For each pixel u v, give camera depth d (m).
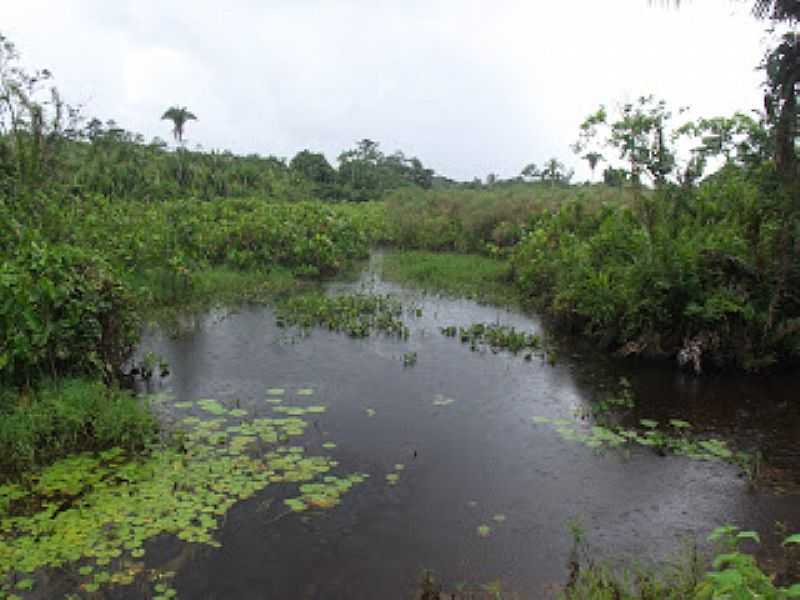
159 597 3.47
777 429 6.07
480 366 7.97
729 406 6.66
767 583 2.36
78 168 18.33
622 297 8.34
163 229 12.15
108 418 5.38
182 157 26.91
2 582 3.57
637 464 5.30
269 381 7.20
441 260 16.44
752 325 7.68
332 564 3.85
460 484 4.91
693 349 7.74
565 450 5.55
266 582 3.66
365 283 13.76
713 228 8.36
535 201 17.41
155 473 4.85
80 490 4.57
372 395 6.84
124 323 7.05
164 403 6.38
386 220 22.25
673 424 6.11
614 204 11.91
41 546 3.88
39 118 10.17
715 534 2.89
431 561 3.91
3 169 9.87
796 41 6.09
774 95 6.57
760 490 4.86
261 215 15.87
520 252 13.12
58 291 5.86
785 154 7.07
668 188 8.98
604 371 7.82
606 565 3.83
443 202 21.73
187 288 11.34
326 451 5.41
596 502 4.67
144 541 4.00
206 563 3.81
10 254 6.70
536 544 4.12
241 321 9.95
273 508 4.45
